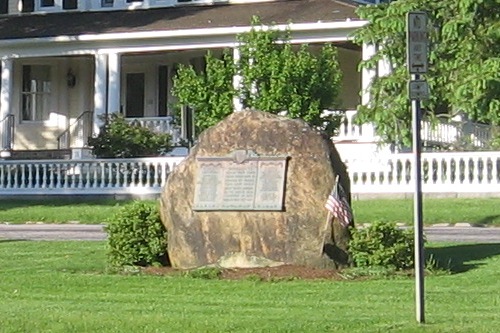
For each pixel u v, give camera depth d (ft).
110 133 139.64
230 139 69.36
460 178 124.57
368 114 116.47
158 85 162.81
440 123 128.26
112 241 70.85
